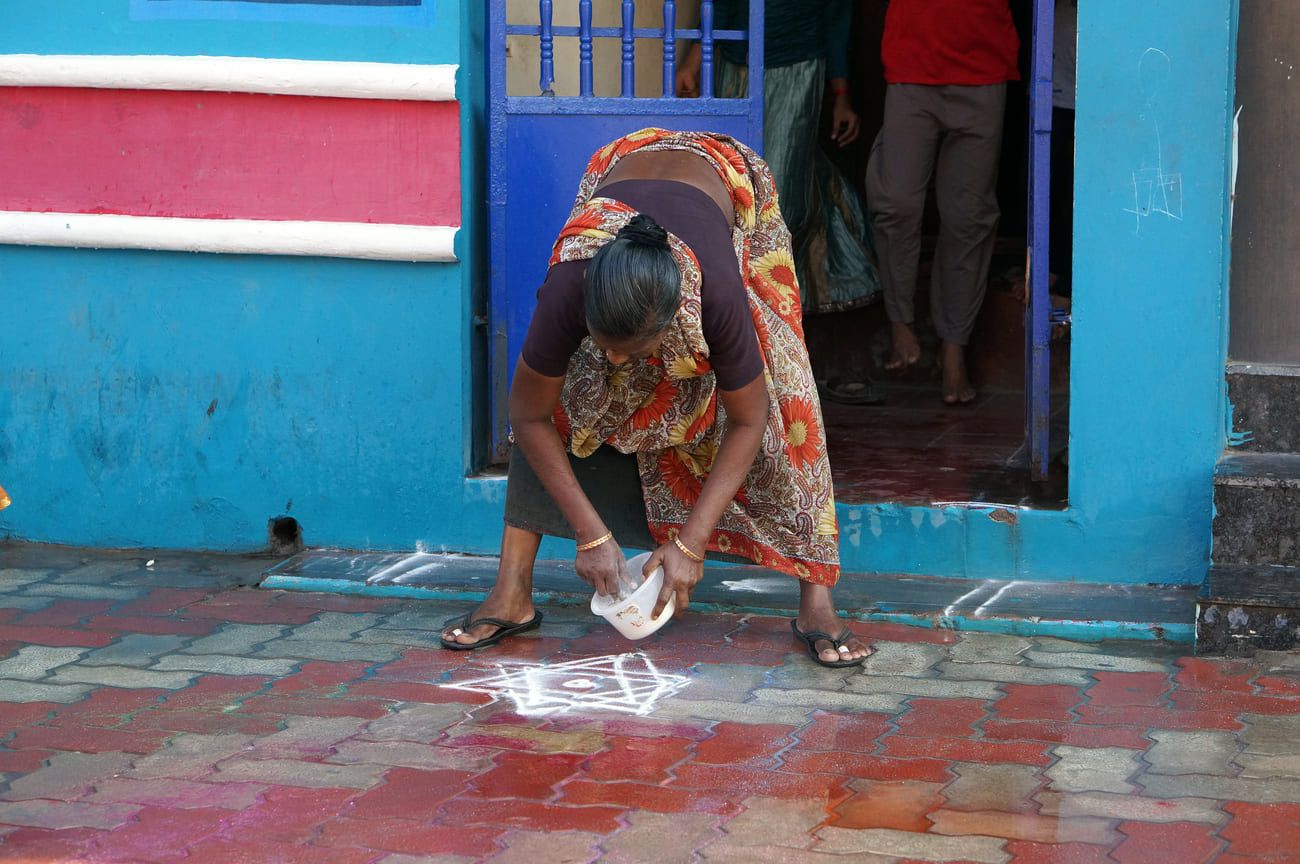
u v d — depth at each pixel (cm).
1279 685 364
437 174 450
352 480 470
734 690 364
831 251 629
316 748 327
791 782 309
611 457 380
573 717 347
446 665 383
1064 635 401
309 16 450
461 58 445
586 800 301
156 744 329
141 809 296
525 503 393
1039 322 453
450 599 438
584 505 343
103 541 488
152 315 471
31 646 395
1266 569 404
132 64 454
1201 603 385
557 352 323
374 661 386
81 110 464
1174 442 422
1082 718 344
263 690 364
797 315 379
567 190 455
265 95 454
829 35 617
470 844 281
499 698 359
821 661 380
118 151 464
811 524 379
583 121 453
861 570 446
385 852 278
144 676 373
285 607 431
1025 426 519
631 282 289
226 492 478
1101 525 429
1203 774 312
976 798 301
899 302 600
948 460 505
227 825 289
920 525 441
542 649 396
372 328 461
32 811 295
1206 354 417
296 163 457
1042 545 434
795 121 595
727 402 332
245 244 457
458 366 457
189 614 424
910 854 276
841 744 330
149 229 461
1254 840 281
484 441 481
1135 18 406
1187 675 372
